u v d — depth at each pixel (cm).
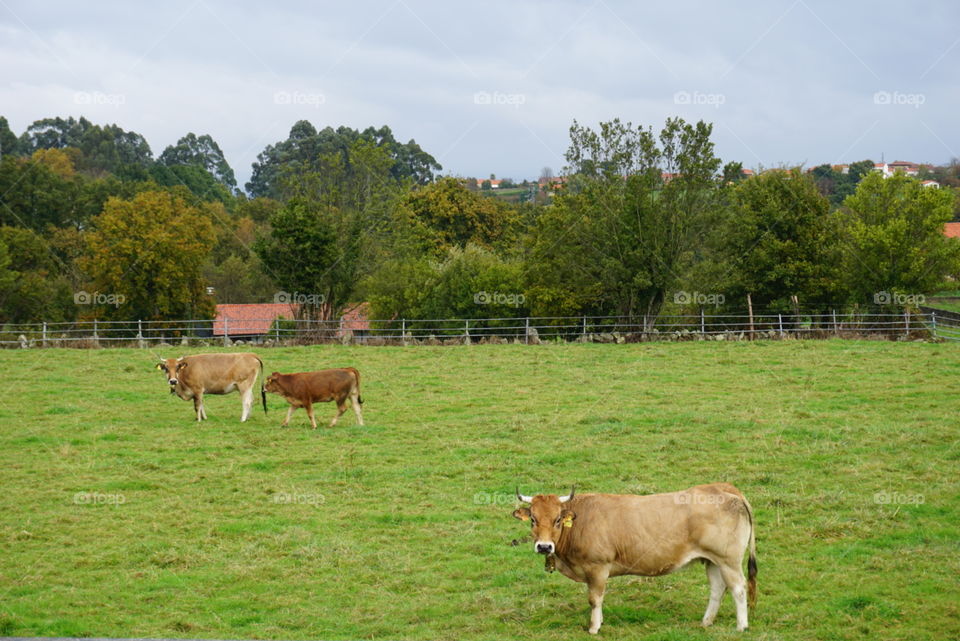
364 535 1336
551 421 2088
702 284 3906
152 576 1183
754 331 3712
